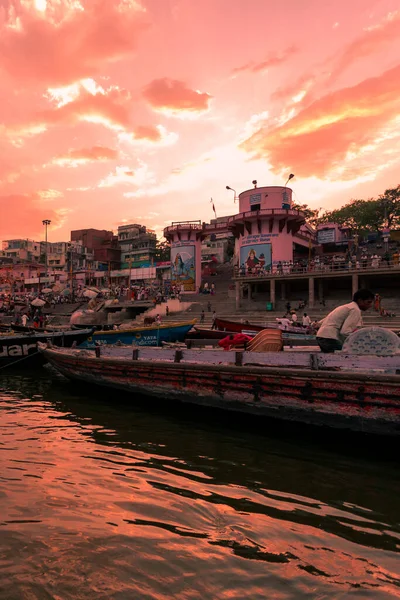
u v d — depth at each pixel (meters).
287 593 2.82
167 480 4.82
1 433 6.79
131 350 9.48
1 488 4.52
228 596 2.78
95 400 9.53
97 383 10.08
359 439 6.20
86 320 37.44
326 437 6.50
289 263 37.88
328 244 47.19
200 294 45.94
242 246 43.03
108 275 67.00
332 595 2.80
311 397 6.43
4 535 3.54
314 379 6.37
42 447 6.04
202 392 7.79
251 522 3.83
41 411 8.49
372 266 31.42
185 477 4.92
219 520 3.87
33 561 3.16
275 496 4.41
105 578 2.96
